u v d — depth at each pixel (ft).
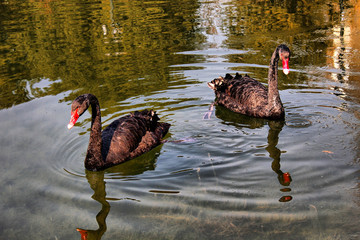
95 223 13.43
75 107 16.24
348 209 13.26
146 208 14.08
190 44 34.86
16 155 18.28
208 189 15.07
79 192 15.47
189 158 17.79
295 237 12.10
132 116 19.72
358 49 30.96
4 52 34.81
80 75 28.50
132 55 32.53
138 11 48.24
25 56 33.40
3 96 25.38
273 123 20.80
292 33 36.58
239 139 19.29
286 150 17.76
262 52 32.09
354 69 27.07
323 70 27.30
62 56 32.91
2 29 42.22
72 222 13.57
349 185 14.67
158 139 19.63
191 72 28.43
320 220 12.79
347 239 11.87
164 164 17.47
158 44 35.27
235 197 14.39
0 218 13.93
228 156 17.67
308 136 18.86
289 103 22.70
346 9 43.65
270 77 20.75
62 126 21.11
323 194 14.23
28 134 20.26
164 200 14.51
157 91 25.38
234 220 13.07
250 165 16.74
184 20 43.09
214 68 28.96
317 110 21.52
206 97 24.62
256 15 44.09
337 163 16.25
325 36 34.78
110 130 18.93
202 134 20.11
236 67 29.07
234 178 15.78
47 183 16.11
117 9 49.44
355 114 20.54
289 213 13.25
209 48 33.60
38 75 28.89
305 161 16.66
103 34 38.83
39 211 14.28
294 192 14.51
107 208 14.25
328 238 11.93
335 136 18.56
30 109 23.21
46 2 56.29
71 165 17.66
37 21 45.06
